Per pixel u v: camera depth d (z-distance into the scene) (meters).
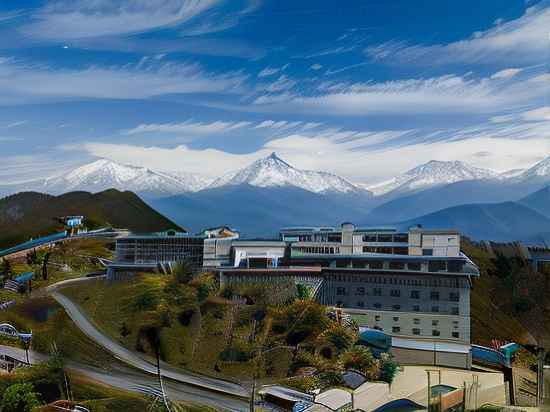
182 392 77.00
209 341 93.62
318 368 83.56
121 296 113.44
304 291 104.12
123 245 128.50
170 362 88.31
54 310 110.69
